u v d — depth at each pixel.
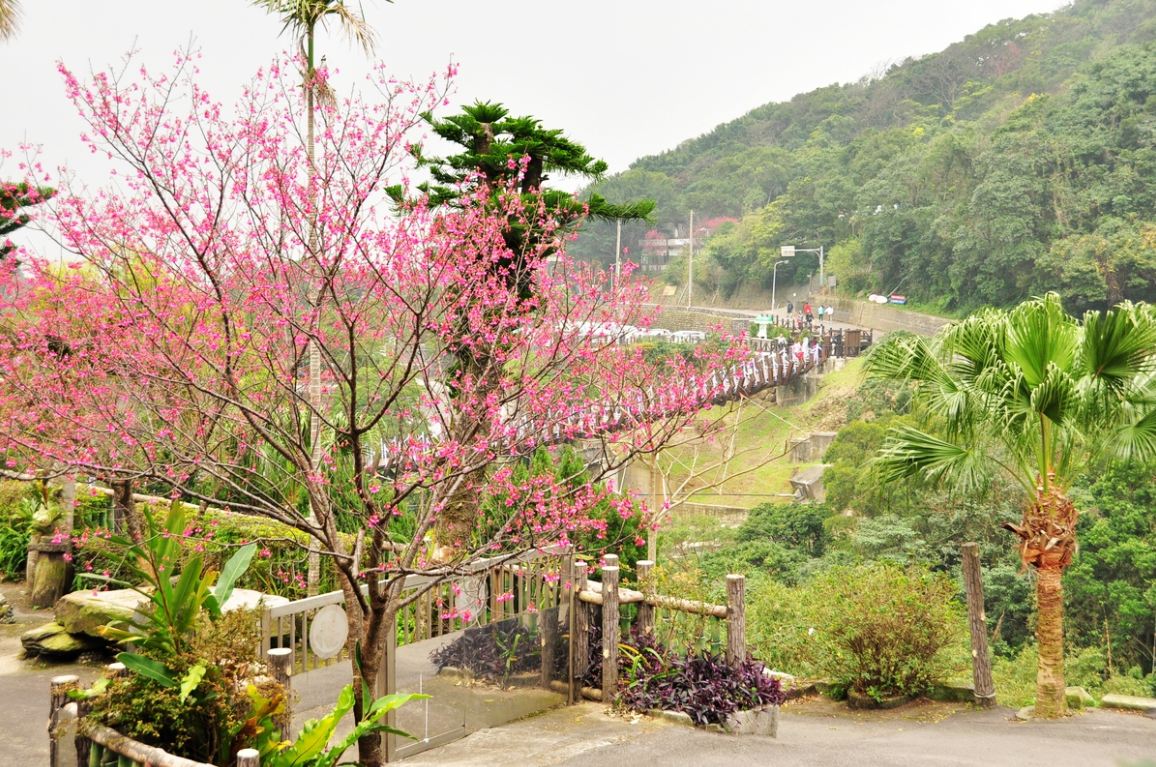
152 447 5.98
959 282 58.22
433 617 7.41
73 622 7.84
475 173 5.94
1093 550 19.94
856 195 73.94
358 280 5.70
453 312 5.70
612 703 7.09
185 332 5.89
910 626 9.41
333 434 6.73
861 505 23.70
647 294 7.12
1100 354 8.54
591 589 7.52
